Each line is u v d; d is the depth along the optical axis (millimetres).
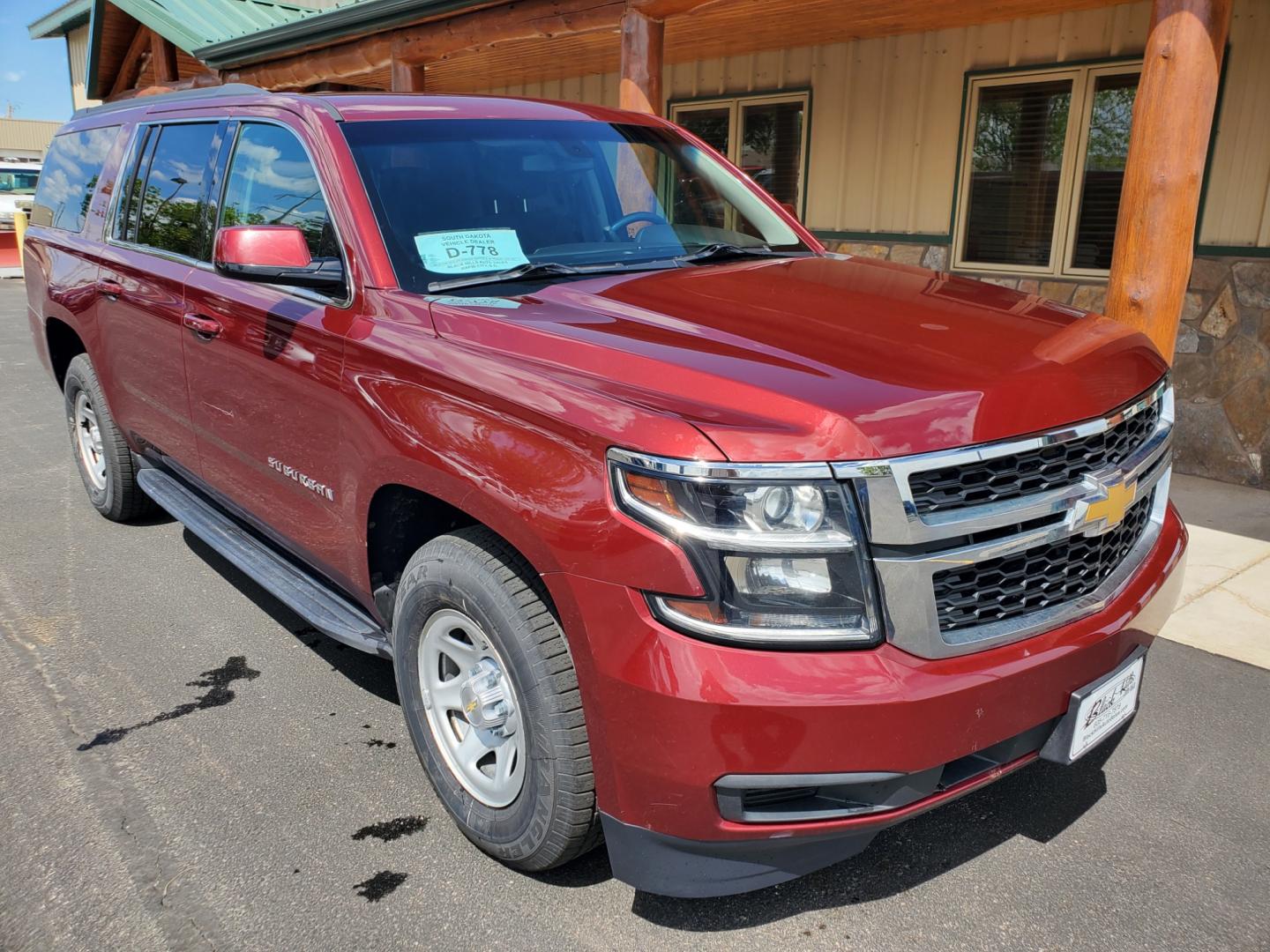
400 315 2729
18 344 11133
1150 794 2924
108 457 4844
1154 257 4254
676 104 9641
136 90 15734
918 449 1992
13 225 21250
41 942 2332
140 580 4434
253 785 2957
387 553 2932
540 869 2533
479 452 2344
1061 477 2213
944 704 2006
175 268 3789
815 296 2779
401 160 3119
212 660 3717
